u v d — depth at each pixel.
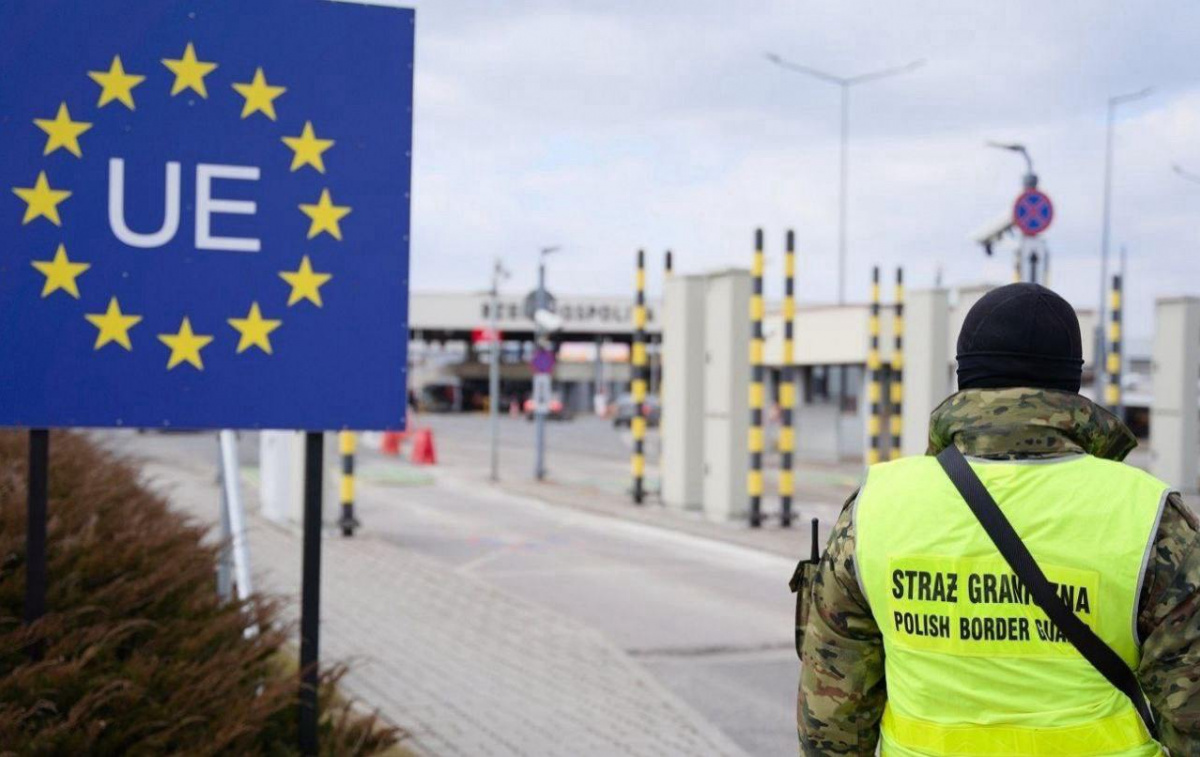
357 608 9.98
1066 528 2.11
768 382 35.25
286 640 4.66
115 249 4.41
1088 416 2.22
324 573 11.68
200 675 3.95
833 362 30.66
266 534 14.48
